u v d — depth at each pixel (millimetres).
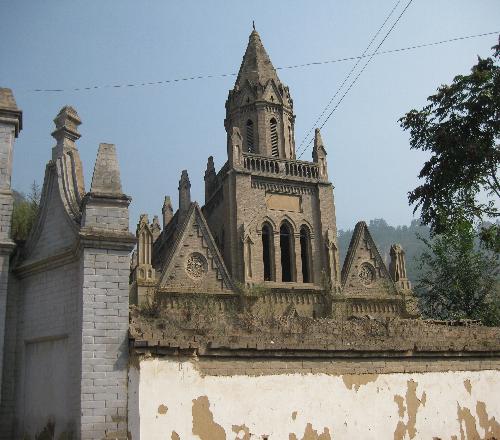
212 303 34500
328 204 44688
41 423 12625
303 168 45125
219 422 11969
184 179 50781
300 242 43719
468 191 24828
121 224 12508
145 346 11586
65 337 12617
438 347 15117
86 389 11383
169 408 11562
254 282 39344
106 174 12766
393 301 42562
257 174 42875
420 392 14641
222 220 43688
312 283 42438
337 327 14531
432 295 36125
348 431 13328
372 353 14180
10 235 13312
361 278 43062
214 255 39000
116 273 12211
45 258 13141
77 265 12719
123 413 11477
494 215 25109
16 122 13875
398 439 13961
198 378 12047
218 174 45375
